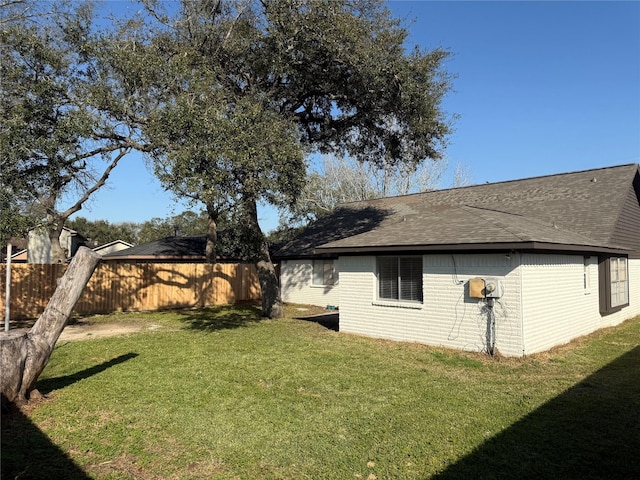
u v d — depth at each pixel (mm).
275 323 14391
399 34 12969
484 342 9281
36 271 15914
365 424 5375
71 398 6316
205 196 9023
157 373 7777
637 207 16250
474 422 5426
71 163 12695
